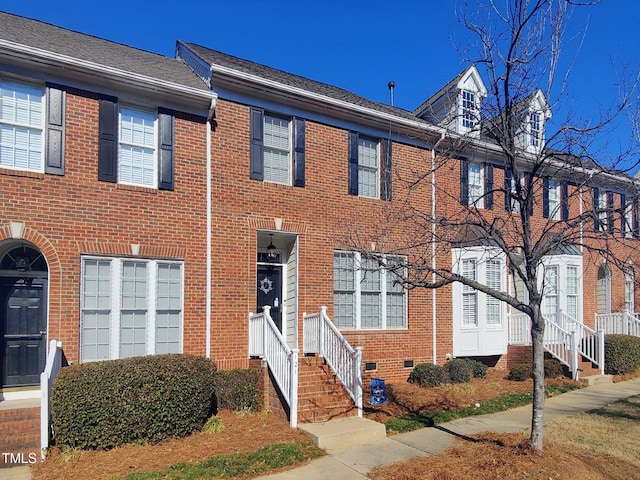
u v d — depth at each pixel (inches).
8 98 354.0
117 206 380.5
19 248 380.5
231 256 427.8
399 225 513.0
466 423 364.8
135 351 382.6
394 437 331.0
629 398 449.1
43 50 350.6
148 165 402.9
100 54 418.3
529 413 394.3
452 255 556.4
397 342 514.6
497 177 597.3
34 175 351.3
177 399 317.4
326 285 476.7
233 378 378.6
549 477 249.4
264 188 450.6
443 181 559.5
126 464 274.1
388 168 479.2
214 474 259.6
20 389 372.2
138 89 393.1
